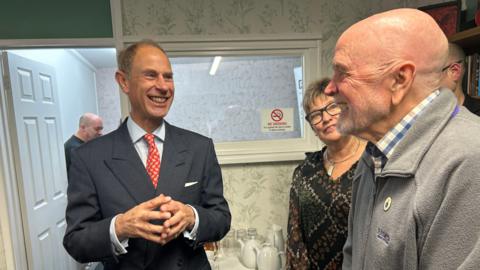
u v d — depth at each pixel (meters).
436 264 0.50
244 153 1.85
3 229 1.84
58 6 1.70
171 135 1.06
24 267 1.96
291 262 1.24
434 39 0.56
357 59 0.59
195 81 1.85
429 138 0.54
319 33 1.82
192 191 1.01
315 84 1.20
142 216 0.80
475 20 1.36
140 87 0.95
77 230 0.90
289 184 1.93
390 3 1.88
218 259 1.69
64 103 3.37
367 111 0.60
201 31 1.77
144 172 0.95
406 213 0.54
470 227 0.46
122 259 0.92
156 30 1.73
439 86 0.59
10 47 1.69
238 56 1.82
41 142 2.21
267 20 1.81
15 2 1.67
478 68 1.41
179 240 0.98
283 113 1.92
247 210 1.92
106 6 1.72
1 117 1.82
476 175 0.46
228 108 1.88
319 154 1.28
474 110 1.34
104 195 0.92
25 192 1.96
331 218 1.09
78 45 1.72
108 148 0.97
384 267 0.59
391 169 0.58
